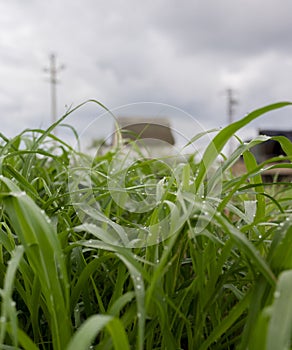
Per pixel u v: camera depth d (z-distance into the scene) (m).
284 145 0.58
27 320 0.57
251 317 0.39
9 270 0.35
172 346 0.44
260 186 0.62
